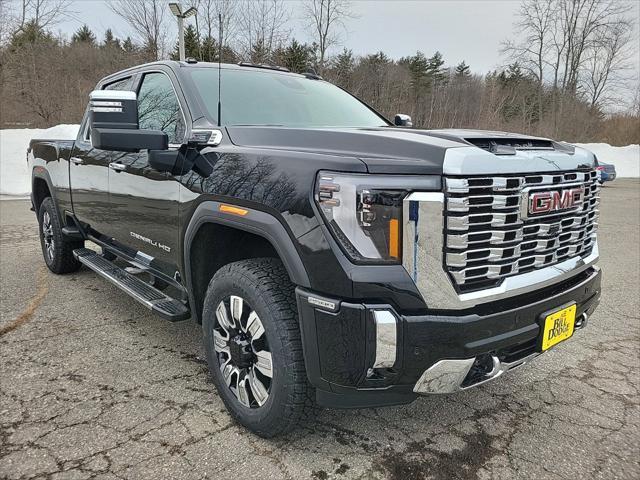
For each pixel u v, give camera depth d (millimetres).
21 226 8094
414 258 1988
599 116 35094
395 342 1987
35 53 25719
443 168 1986
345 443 2492
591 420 2744
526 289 2238
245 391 2508
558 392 3051
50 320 4004
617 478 2273
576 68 34625
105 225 3984
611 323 4207
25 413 2670
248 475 2232
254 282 2375
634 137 32750
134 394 2895
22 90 25141
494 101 31969
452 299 2029
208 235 2801
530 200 2191
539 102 34719
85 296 4605
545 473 2299
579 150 2658
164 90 3393
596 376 3260
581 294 2580
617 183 19344
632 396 3008
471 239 2049
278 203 2213
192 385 3010
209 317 2662
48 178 5047
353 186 2002
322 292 2082
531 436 2590
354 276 1986
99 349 3488
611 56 34562
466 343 2053
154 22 21328
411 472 2289
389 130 2570
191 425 2598
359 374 2039
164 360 3336
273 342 2289
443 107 35344
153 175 3102
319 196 2078
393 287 1981
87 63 27422
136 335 3740
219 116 2900
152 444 2430
